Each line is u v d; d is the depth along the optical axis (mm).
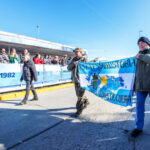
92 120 2871
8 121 2848
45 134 2295
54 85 8289
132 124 2631
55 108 3760
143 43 2156
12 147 1925
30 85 4473
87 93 6020
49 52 9703
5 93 5531
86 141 2066
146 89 2107
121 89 2754
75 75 3273
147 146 1917
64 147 1920
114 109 3602
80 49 3361
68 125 2643
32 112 3422
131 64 2557
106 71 3041
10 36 5996
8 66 5500
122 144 1979
